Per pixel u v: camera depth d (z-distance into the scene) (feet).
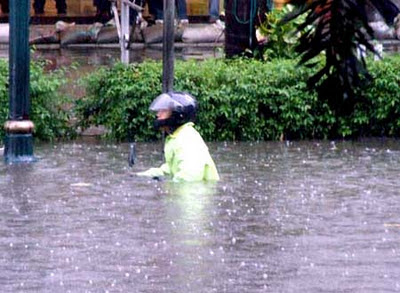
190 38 181.57
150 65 111.24
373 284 50.06
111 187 79.92
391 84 108.47
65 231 63.36
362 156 97.71
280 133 110.01
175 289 48.85
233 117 108.88
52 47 180.96
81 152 100.17
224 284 49.80
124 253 57.00
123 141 108.99
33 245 59.36
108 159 95.30
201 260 55.16
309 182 82.58
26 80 94.02
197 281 50.47
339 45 15.83
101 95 109.81
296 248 58.44
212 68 110.93
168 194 76.74
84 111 110.63
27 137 93.71
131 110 108.68
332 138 110.42
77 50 175.11
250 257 56.03
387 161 94.58
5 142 94.84
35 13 202.59
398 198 75.61
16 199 74.84
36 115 108.47
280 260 55.31
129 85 108.37
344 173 87.30
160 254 56.75
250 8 119.55
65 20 201.77
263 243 59.77
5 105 105.19
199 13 208.64
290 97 108.47
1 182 82.58
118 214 68.85
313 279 51.01
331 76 15.97
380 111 109.29
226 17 121.39
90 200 74.33
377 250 58.08
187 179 81.87
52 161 94.22
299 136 110.52
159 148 102.94
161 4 183.01
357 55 15.83
